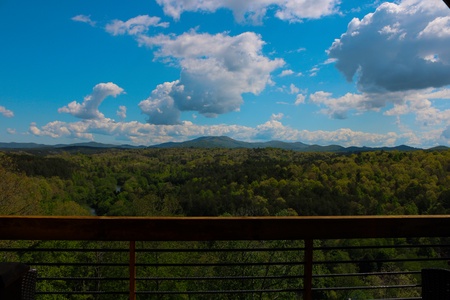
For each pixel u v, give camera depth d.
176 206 29.92
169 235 2.28
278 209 37.25
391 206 39.03
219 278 2.44
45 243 13.28
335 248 2.44
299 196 41.62
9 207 17.08
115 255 14.10
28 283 1.66
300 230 2.33
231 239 2.29
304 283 2.43
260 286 12.42
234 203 39.75
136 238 2.27
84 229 2.26
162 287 15.12
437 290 1.81
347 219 2.36
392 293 19.06
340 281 19.98
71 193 43.06
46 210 27.19
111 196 44.41
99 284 14.57
